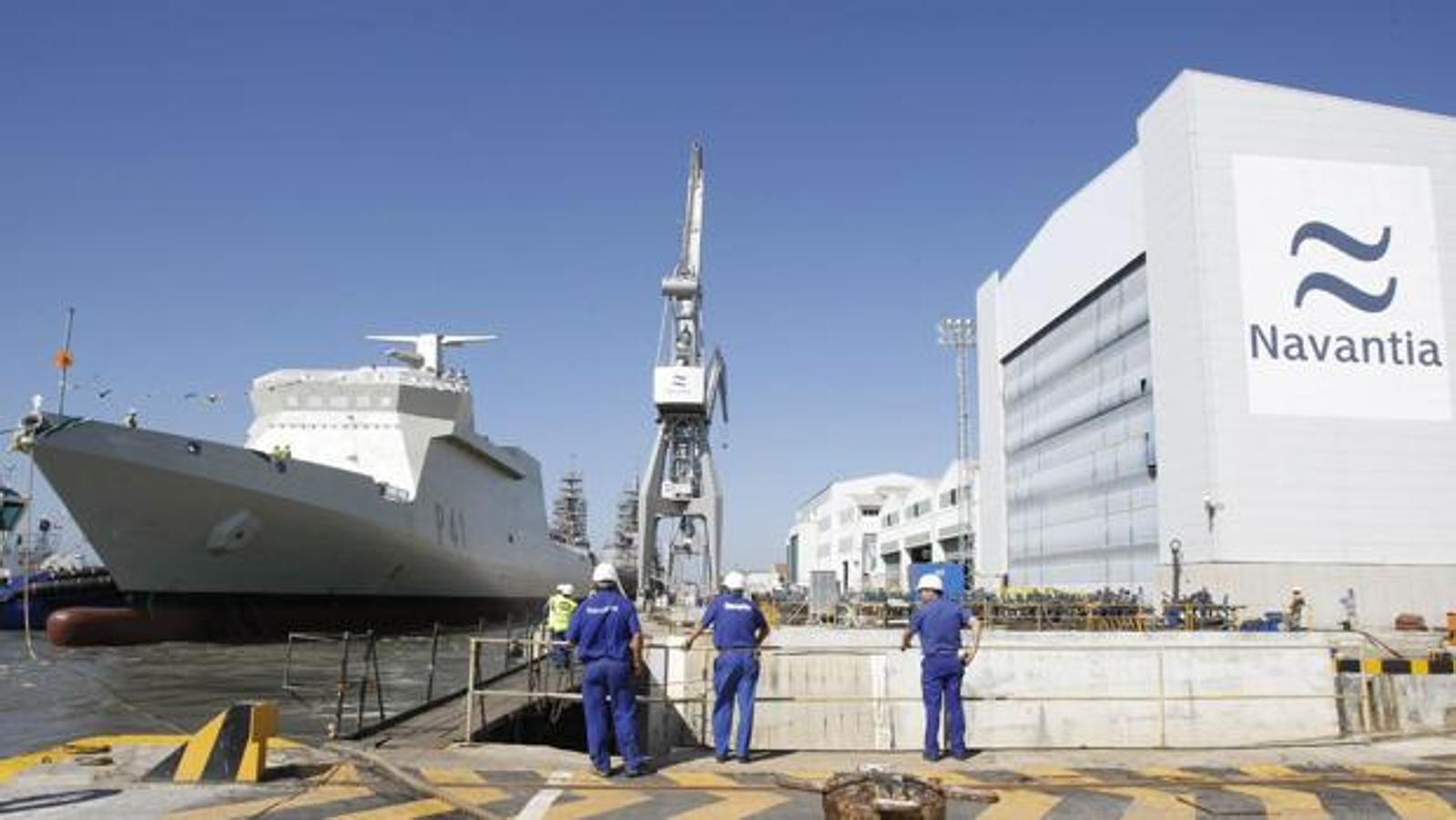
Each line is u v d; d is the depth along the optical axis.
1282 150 34.62
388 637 36.81
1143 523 37.06
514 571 49.72
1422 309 34.56
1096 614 28.36
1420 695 14.23
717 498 49.66
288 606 35.69
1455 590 32.94
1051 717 13.65
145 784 8.50
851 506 105.19
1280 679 14.05
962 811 7.89
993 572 51.94
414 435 40.69
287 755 9.98
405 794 8.30
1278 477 32.94
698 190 55.00
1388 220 34.84
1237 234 33.94
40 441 28.28
